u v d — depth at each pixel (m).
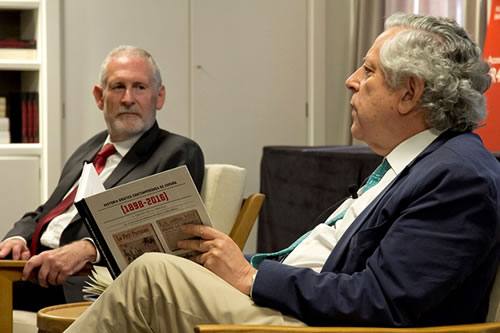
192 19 5.65
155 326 1.84
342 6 6.03
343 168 3.94
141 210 2.10
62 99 5.38
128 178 3.32
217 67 5.72
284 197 4.77
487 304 1.91
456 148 1.90
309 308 1.80
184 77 5.66
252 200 3.13
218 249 1.99
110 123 3.52
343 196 3.93
